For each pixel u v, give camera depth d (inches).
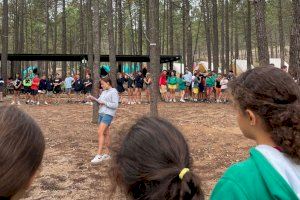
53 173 314.2
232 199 67.4
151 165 65.1
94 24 563.5
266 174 67.6
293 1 429.1
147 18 1465.3
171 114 703.7
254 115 73.0
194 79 1008.2
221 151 388.2
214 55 1315.2
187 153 68.2
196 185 66.2
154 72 446.3
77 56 1221.1
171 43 1598.2
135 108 815.7
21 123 56.9
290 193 67.0
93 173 314.7
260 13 470.0
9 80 1196.5
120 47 1563.7
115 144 69.6
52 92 1022.4
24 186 57.2
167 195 64.7
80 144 426.0
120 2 1553.9
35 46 2292.1
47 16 1702.8
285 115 69.9
